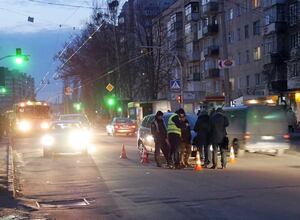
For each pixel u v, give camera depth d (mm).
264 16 59625
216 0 71062
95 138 42594
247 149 22922
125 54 69375
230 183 14336
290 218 9594
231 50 68500
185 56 82438
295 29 55062
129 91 68875
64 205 11836
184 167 18797
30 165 21109
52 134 24953
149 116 23531
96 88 76000
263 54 60062
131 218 10086
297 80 50406
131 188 13992
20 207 11609
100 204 11758
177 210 10695
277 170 17484
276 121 23219
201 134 18500
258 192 12625
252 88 62781
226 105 30750
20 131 48844
